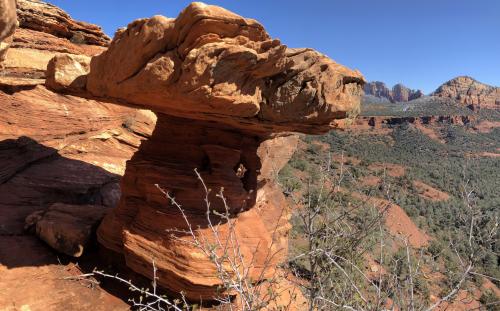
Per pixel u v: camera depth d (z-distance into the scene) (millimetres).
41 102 13250
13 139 10789
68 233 7086
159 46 5031
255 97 5312
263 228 7574
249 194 7699
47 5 19344
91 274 6469
